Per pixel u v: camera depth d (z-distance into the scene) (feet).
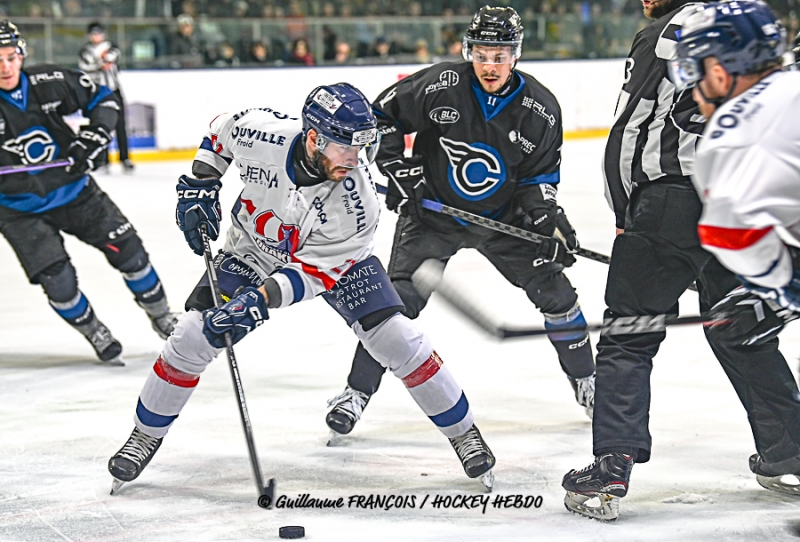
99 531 25.30
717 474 29.17
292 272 26.30
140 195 96.12
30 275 41.32
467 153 33.04
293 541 24.58
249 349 44.91
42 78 41.16
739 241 19.67
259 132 26.58
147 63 121.70
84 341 47.21
